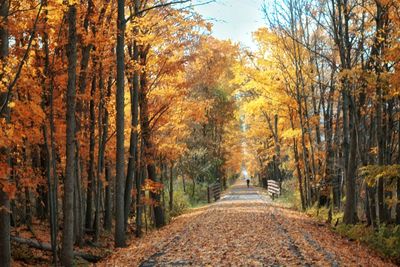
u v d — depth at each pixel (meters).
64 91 12.87
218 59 31.28
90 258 12.34
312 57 24.89
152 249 12.85
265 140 47.50
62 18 11.30
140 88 18.66
